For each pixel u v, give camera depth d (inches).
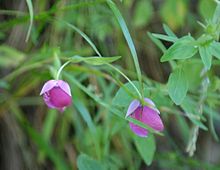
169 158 31.9
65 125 33.8
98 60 22.4
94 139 27.8
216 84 27.7
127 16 34.1
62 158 33.0
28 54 31.9
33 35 29.9
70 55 29.1
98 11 31.7
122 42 33.9
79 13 31.7
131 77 30.2
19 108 34.1
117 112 23.9
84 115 27.9
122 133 30.0
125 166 31.7
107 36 33.7
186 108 25.8
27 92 33.6
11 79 31.6
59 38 32.5
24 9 33.1
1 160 34.4
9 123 34.2
